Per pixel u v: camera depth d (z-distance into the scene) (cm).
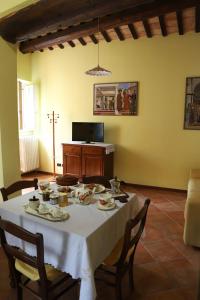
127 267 184
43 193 210
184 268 236
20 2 258
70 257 153
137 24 426
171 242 284
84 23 399
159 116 472
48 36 439
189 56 436
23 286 174
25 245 179
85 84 534
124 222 199
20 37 302
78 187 238
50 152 603
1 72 296
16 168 326
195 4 329
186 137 457
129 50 480
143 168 498
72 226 160
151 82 470
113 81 503
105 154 475
